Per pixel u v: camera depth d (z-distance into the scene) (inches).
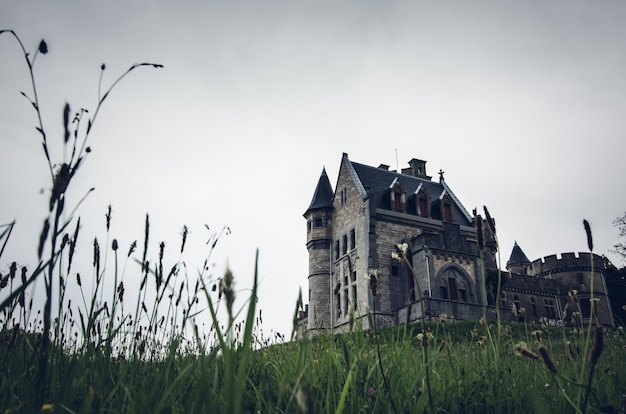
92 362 101.1
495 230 109.0
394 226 1453.0
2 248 62.0
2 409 65.9
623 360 154.9
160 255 102.6
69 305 113.9
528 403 111.3
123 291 112.3
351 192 1571.1
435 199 1652.3
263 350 166.9
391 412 99.0
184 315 95.2
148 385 90.0
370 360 127.9
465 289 1347.2
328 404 91.0
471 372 133.1
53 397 73.2
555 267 1768.0
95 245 93.0
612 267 1851.6
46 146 55.9
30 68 56.2
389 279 1357.0
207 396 60.4
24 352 93.4
